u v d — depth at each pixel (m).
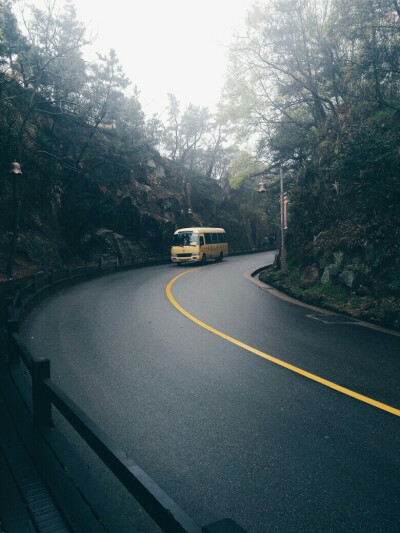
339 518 2.69
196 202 49.81
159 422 4.17
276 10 19.95
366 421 4.21
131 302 12.45
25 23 20.47
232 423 4.16
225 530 1.30
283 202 17.03
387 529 2.58
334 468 3.31
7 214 21.89
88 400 4.74
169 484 3.08
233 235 53.97
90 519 2.39
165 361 6.34
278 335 8.25
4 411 4.05
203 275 21.75
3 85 19.19
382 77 12.48
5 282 16.94
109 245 29.89
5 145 18.81
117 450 2.13
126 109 31.64
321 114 21.45
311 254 14.42
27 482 2.81
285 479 3.15
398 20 11.94
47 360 3.61
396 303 9.81
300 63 20.58
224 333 8.34
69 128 29.62
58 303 12.27
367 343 7.66
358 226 12.58
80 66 25.84
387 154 10.38
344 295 11.67
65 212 27.86
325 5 19.38
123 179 36.25
